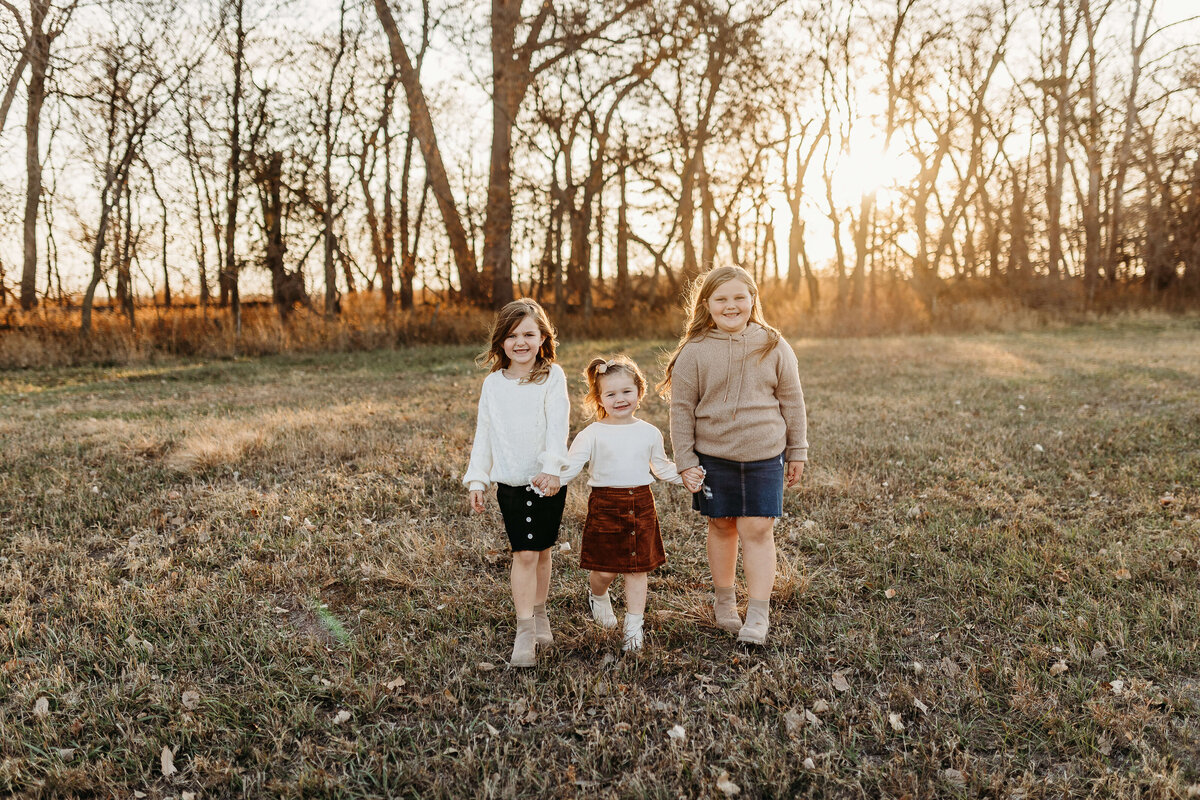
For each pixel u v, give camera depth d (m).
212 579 3.78
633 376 3.08
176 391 10.21
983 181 26.70
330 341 16.27
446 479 5.37
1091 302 24.52
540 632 3.17
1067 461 5.71
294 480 5.41
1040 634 3.15
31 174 18.41
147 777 2.37
